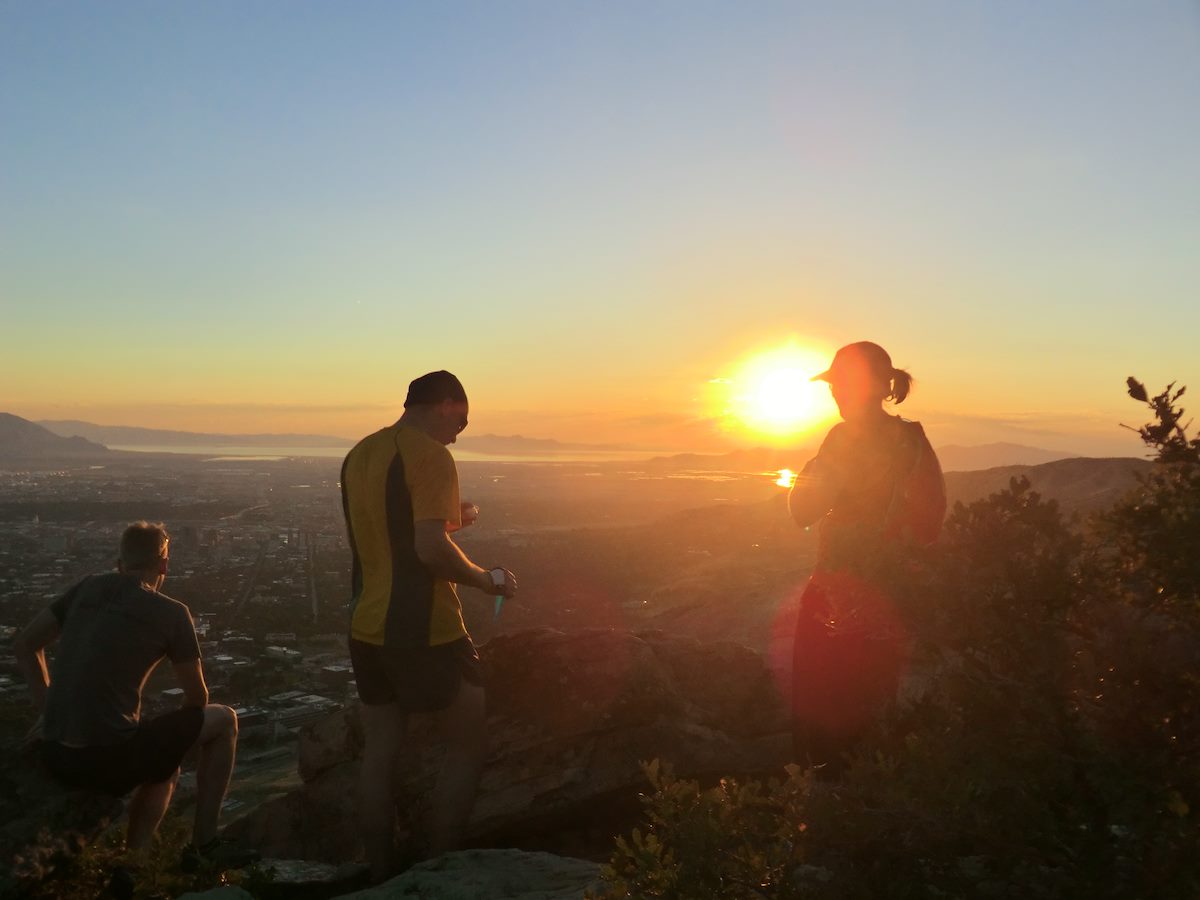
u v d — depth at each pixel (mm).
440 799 3941
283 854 4930
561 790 4660
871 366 3332
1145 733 2021
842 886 2254
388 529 3738
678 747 4785
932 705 2340
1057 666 2088
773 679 5137
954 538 2256
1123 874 1974
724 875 2416
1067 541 2141
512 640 5078
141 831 3775
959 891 2195
